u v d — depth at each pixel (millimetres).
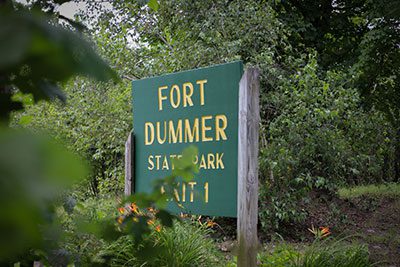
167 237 4270
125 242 3611
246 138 4223
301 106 7770
